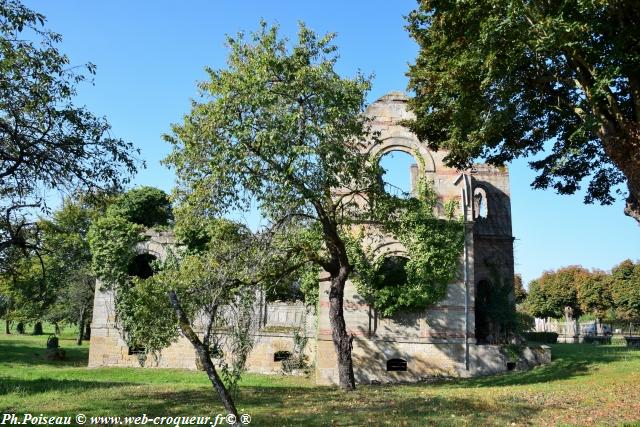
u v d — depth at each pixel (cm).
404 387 2202
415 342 2605
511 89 1684
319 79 1745
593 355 2883
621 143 1541
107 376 2623
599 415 1324
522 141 2103
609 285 5816
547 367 2534
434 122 2080
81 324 4519
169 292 1158
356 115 1877
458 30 1719
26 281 3095
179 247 2969
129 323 3000
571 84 1669
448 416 1352
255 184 1703
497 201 3409
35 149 1612
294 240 1986
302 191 1706
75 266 3316
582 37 1428
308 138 1712
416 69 2089
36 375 2584
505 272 3259
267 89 1727
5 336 5544
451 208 2686
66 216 2889
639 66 1474
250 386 2206
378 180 2039
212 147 1723
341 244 2044
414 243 2645
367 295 2631
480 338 2978
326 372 2544
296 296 3083
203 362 1073
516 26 1422
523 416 1336
